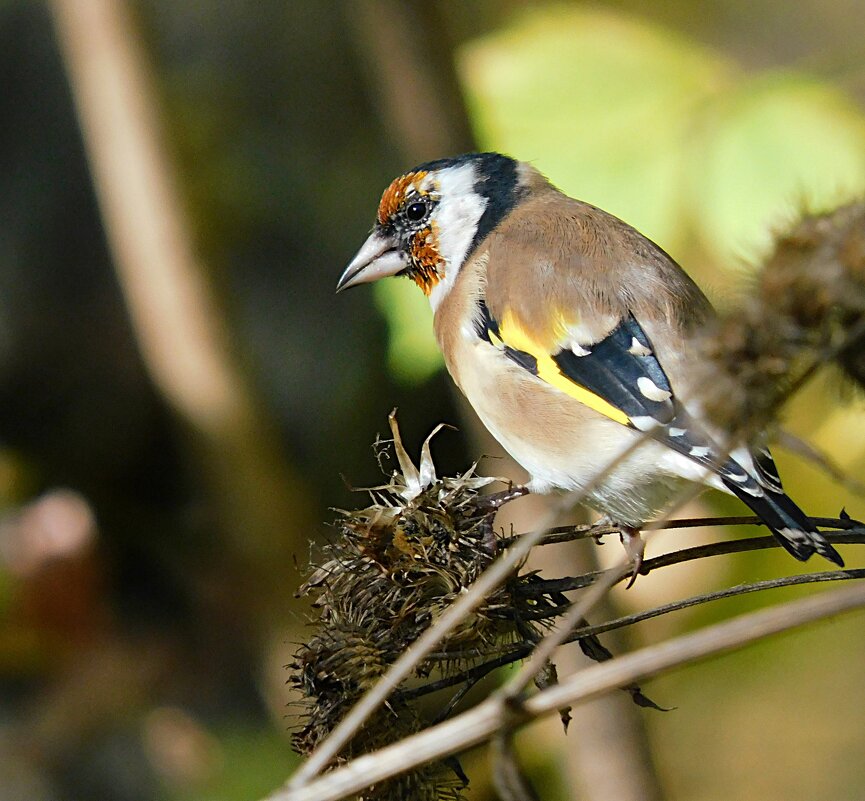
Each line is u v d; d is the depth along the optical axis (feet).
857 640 36.91
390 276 27.17
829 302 13.91
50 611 36.35
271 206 38.99
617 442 21.31
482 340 23.86
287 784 14.52
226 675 36.94
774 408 14.46
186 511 39.11
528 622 18.47
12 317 39.70
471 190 26.21
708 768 36.11
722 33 40.22
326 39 39.27
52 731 35.42
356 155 39.29
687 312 22.25
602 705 28.89
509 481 19.04
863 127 27.12
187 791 34.68
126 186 33.40
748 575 29.27
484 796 30.32
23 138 40.09
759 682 36.58
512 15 36.11
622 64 28.50
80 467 39.29
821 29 39.86
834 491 28.63
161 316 33.99
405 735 17.83
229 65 39.34
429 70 27.89
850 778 35.81
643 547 21.38
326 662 17.84
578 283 22.97
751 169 26.94
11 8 39.88
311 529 35.55
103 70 32.86
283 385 38.70
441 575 18.22
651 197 27.35
